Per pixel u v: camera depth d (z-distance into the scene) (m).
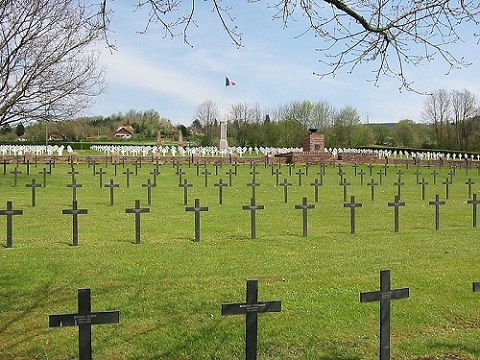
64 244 12.48
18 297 8.31
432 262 10.76
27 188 26.62
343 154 53.34
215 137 89.94
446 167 51.78
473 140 72.38
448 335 6.78
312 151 55.06
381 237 13.86
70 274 9.64
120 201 21.97
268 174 38.75
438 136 77.75
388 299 5.39
